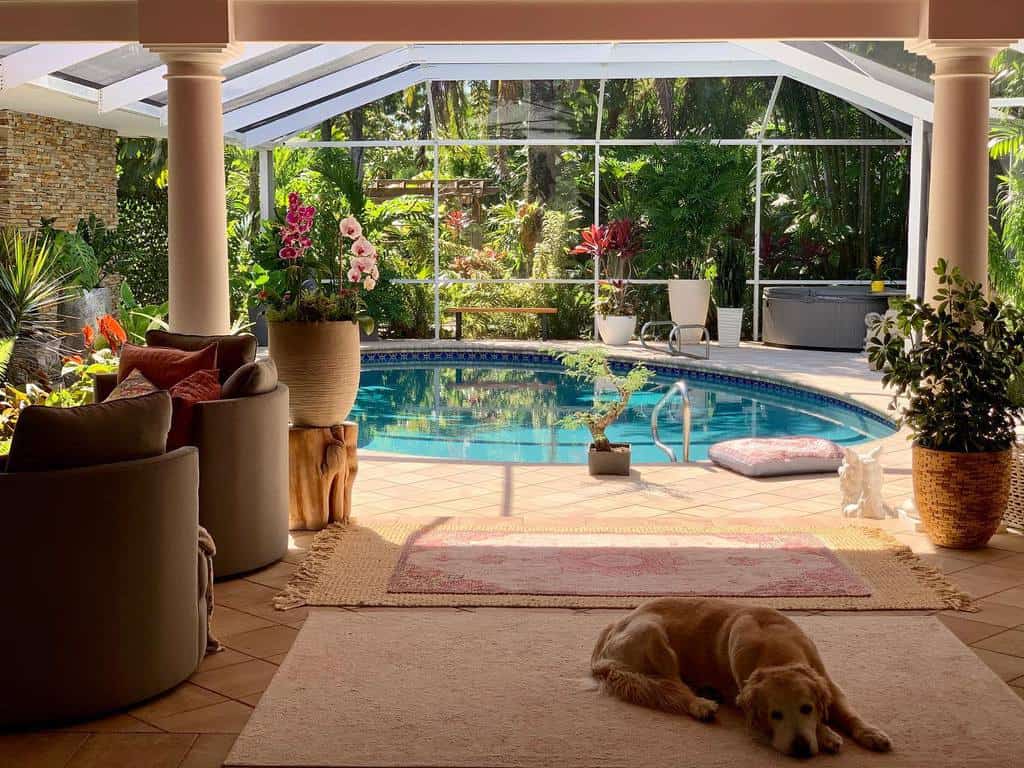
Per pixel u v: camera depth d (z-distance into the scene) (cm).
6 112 1073
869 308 1384
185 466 368
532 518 593
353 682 371
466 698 358
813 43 1010
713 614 362
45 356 891
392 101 1520
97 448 346
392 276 1506
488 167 1544
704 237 1488
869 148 1484
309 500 570
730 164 1472
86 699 343
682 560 510
